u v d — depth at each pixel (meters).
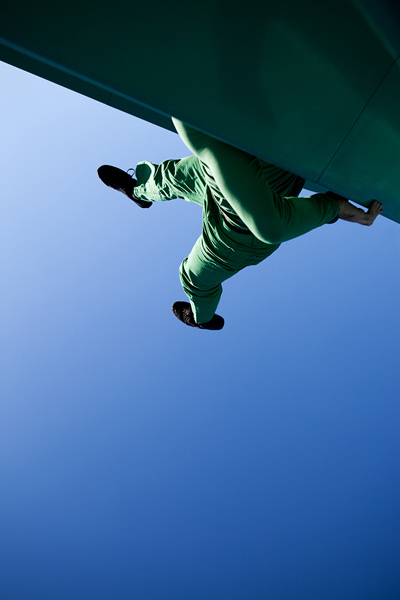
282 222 1.38
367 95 1.16
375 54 1.08
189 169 1.84
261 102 1.06
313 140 1.19
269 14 0.94
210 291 2.19
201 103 1.02
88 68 0.90
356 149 1.28
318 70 1.06
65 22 0.83
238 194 1.31
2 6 0.78
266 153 1.17
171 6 0.87
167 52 0.92
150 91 0.97
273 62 1.01
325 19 0.99
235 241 1.75
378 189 1.49
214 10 0.90
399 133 1.29
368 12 1.02
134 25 0.87
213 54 0.95
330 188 1.40
